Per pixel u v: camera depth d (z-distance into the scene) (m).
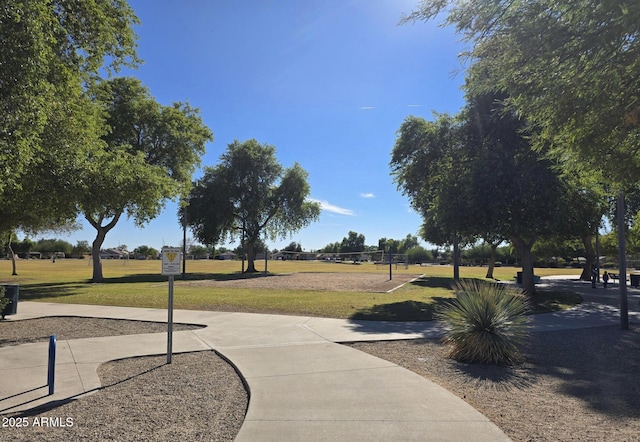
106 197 19.05
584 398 6.07
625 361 8.34
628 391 6.41
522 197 16.80
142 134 33.47
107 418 5.27
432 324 12.26
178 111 34.94
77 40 12.56
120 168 18.88
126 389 6.43
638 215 21.05
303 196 49.84
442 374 7.30
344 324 12.14
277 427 4.81
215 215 46.59
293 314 14.23
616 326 12.45
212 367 7.69
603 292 24.22
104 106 24.09
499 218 17.75
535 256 68.19
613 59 5.24
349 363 7.72
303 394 5.96
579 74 5.57
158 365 7.83
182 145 34.03
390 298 19.66
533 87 5.97
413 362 8.09
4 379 6.86
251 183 47.69
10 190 13.84
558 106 5.77
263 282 32.31
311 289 25.47
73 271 54.38
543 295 21.44
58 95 11.43
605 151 6.23
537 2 5.39
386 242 128.62
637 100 5.43
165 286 27.31
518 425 5.03
